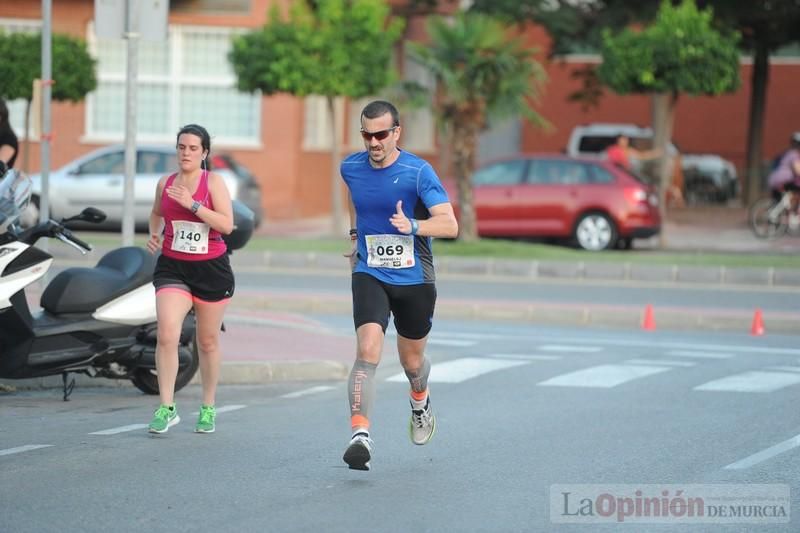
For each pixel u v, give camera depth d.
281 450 24.50
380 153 21.89
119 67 87.38
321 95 73.25
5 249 27.09
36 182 73.50
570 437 26.36
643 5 94.50
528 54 66.56
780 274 59.62
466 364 36.75
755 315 46.22
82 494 20.73
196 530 18.70
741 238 81.69
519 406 30.12
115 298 28.75
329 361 34.50
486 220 73.06
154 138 87.50
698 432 27.06
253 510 19.89
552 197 72.56
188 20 86.81
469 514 19.92
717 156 103.62
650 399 31.23
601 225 72.38
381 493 21.20
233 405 29.78
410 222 21.64
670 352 40.16
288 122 87.06
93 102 87.50
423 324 22.61
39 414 28.19
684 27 71.25
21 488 21.11
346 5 73.88
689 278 60.38
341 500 20.67
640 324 48.44
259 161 87.12
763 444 25.83
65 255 62.53
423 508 20.25
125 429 26.42
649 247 75.62
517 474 22.83
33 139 87.50
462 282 59.06
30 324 27.83
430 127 98.94
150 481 21.72
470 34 65.88
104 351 28.67
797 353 40.28
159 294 25.28
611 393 32.09
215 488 21.31
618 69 72.25
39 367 28.19
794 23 96.12
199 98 87.50
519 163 73.50
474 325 47.34
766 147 118.19
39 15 86.25
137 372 30.48
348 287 55.81
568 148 105.81
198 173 25.00
